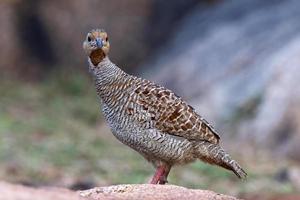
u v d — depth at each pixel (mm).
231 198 9375
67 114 25141
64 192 8055
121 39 31203
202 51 27219
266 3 28453
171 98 11305
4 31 30562
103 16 31391
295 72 22719
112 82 11242
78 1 31344
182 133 11203
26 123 22562
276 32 25922
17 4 30906
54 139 21156
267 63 24109
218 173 18250
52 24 31000
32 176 17453
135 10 31828
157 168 11305
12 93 26719
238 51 25938
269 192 16781
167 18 31469
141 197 9195
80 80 28328
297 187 17266
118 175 17703
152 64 29656
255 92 23109
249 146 21656
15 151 19266
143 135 11141
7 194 7371
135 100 11141
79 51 30906
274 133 21547
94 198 8992
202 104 24328
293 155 20688
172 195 9250
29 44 30781
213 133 11406
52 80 28656
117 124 11297
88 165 18703
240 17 28250
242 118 22688
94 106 26172
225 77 25016
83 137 21875
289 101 21922
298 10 27000
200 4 31500
